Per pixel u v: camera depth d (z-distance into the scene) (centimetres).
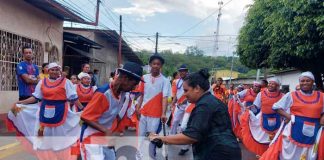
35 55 1456
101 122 406
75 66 2144
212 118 352
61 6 1439
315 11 1031
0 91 1199
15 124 637
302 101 580
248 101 1018
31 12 1410
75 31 2453
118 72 398
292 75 2364
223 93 1390
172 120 877
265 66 1750
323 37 1066
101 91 399
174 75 1165
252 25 1596
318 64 1301
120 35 2820
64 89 611
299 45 1127
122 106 420
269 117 770
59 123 606
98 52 2648
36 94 618
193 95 370
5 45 1231
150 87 656
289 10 1105
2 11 1201
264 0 1465
